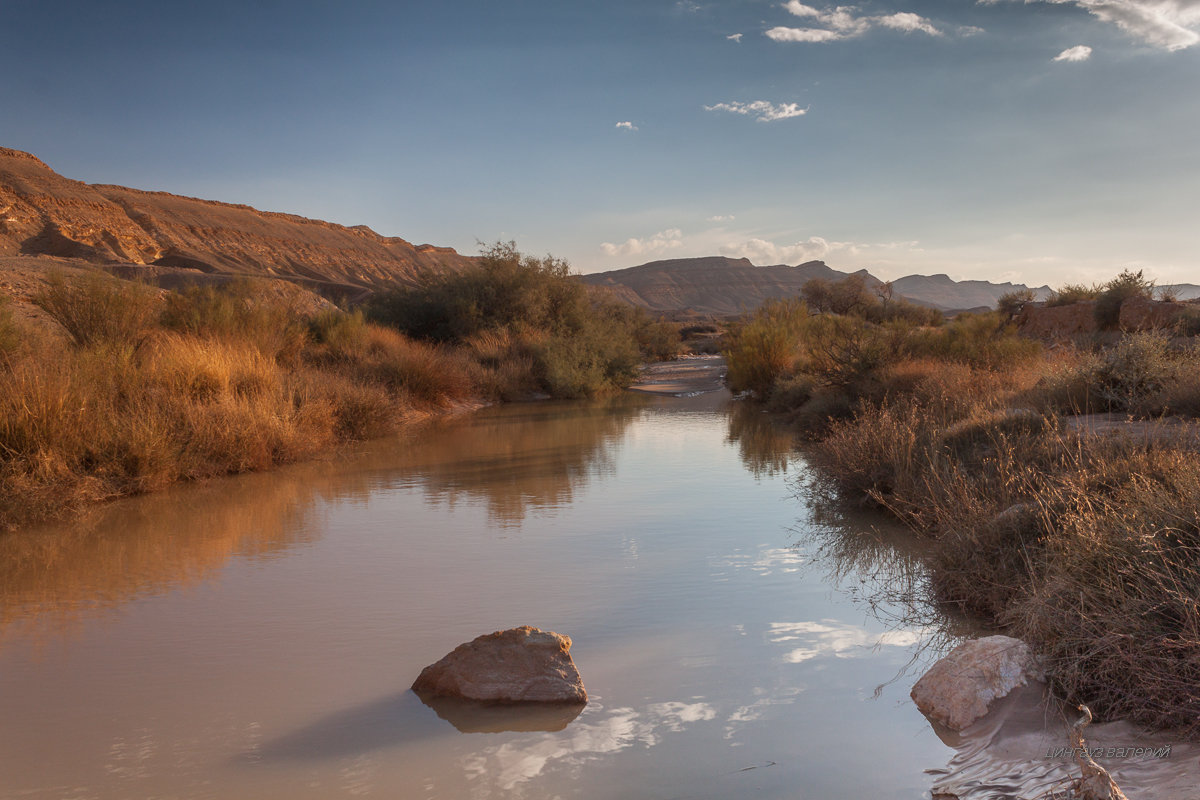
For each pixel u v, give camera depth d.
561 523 7.32
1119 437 6.25
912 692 3.73
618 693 3.80
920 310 51.50
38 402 8.26
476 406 19.48
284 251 158.38
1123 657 3.33
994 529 5.19
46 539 6.79
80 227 113.69
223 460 9.84
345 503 8.21
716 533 6.92
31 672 4.11
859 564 5.95
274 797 2.92
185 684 3.95
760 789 2.92
